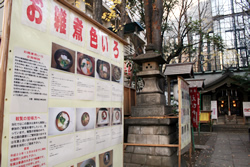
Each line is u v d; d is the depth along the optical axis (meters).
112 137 3.20
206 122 15.85
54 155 2.12
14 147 1.72
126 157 5.53
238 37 24.30
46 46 2.10
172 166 5.05
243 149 8.90
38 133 1.94
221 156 7.61
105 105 3.05
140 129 5.62
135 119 5.57
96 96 2.85
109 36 3.28
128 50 15.16
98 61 2.94
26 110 1.84
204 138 12.57
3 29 1.72
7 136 1.67
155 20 7.40
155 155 5.24
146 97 5.95
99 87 2.92
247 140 11.45
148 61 6.10
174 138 5.84
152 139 5.41
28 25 1.92
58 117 2.19
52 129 2.11
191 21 11.54
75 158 2.41
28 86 1.87
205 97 18.89
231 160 7.00
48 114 2.07
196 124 7.48
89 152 2.65
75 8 2.48
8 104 1.69
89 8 13.45
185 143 4.94
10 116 1.70
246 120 17.33
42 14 2.08
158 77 6.26
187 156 7.63
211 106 18.30
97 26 2.96
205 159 7.16
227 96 19.39
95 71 2.86
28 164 1.83
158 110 5.55
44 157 2.00
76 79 2.48
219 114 19.31
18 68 1.80
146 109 5.69
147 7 6.91
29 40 1.92
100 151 2.88
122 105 3.57
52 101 2.12
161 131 5.39
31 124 1.88
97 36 2.95
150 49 6.21
